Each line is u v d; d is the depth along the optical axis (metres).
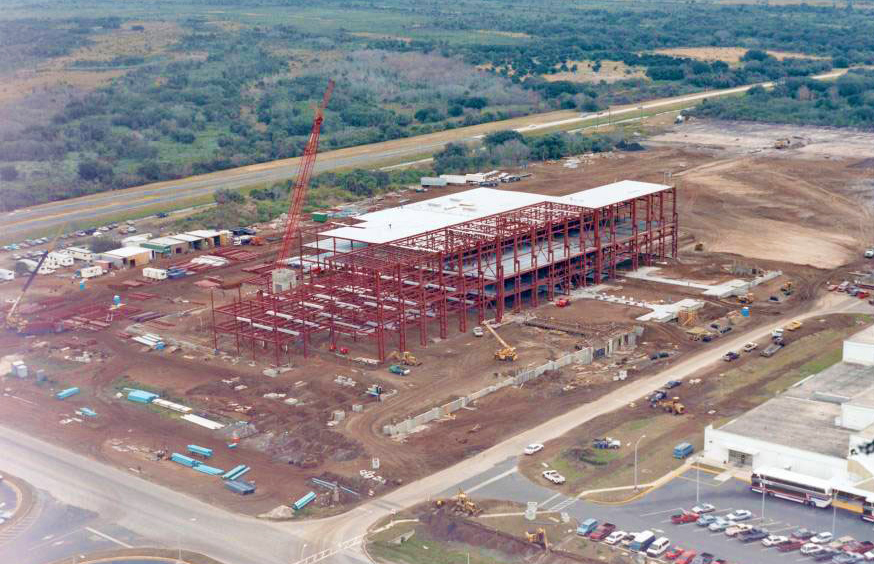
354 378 185.50
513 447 157.25
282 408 174.75
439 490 144.75
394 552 129.75
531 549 128.38
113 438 167.00
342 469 152.38
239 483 148.75
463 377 184.25
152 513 142.38
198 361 198.12
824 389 164.50
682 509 136.75
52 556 132.38
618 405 170.88
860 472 136.88
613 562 124.81
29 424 173.50
